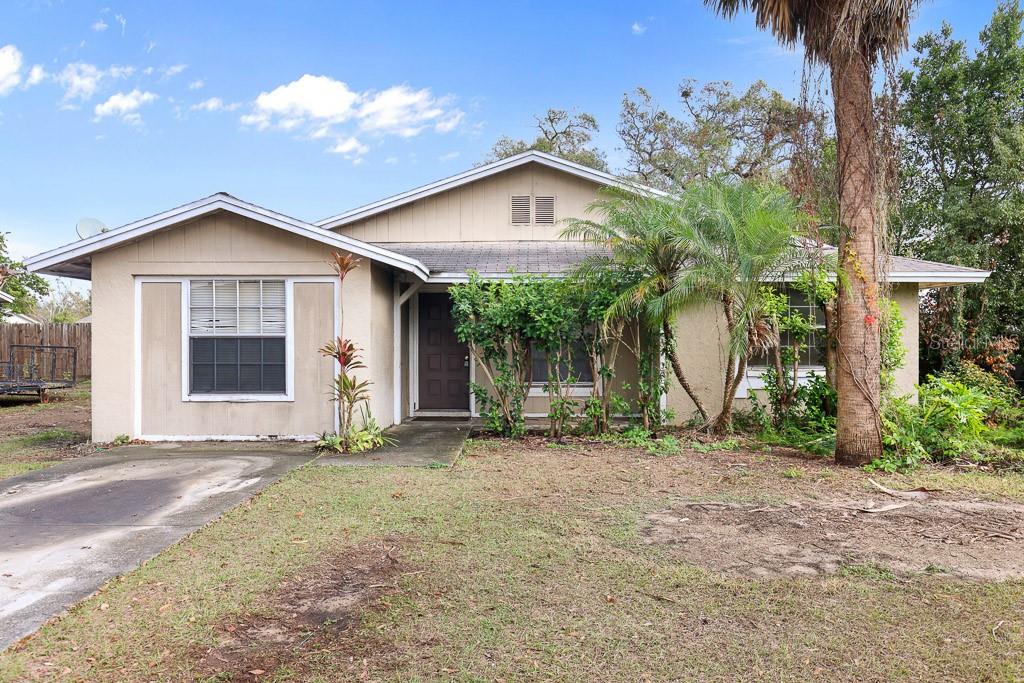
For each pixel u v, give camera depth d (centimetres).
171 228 878
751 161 2650
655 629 327
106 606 352
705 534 480
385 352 971
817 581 388
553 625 331
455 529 490
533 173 1256
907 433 753
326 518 518
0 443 920
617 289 880
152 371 887
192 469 698
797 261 827
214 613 345
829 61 743
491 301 892
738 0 785
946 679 280
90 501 570
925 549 446
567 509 547
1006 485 631
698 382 1033
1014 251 1527
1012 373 1547
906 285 1044
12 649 304
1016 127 1566
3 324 2047
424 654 301
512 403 921
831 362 919
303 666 290
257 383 886
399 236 1263
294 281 884
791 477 668
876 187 724
